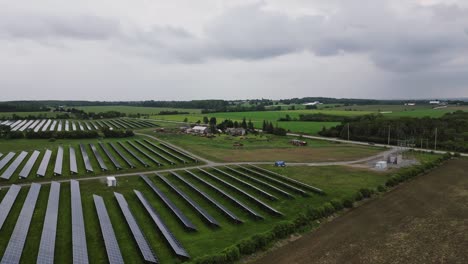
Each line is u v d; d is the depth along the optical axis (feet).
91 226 145.48
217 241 134.82
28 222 141.38
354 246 129.90
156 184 216.95
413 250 126.00
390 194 198.90
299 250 126.82
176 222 153.79
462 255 121.49
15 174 231.50
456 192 200.44
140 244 123.65
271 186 210.79
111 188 204.74
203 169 266.77
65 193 190.70
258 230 146.72
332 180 233.14
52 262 108.88
